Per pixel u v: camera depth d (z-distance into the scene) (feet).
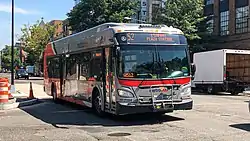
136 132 35.63
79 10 160.35
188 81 42.80
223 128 37.52
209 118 45.21
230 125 39.50
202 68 101.86
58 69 66.69
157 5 194.29
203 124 40.29
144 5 193.47
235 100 75.15
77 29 162.91
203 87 101.96
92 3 157.07
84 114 50.75
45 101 72.95
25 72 220.43
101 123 42.04
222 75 93.91
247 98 81.51
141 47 41.47
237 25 139.03
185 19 137.39
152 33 42.24
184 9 138.62
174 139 31.78
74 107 60.85
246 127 38.14
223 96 89.15
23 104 64.23
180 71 42.47
